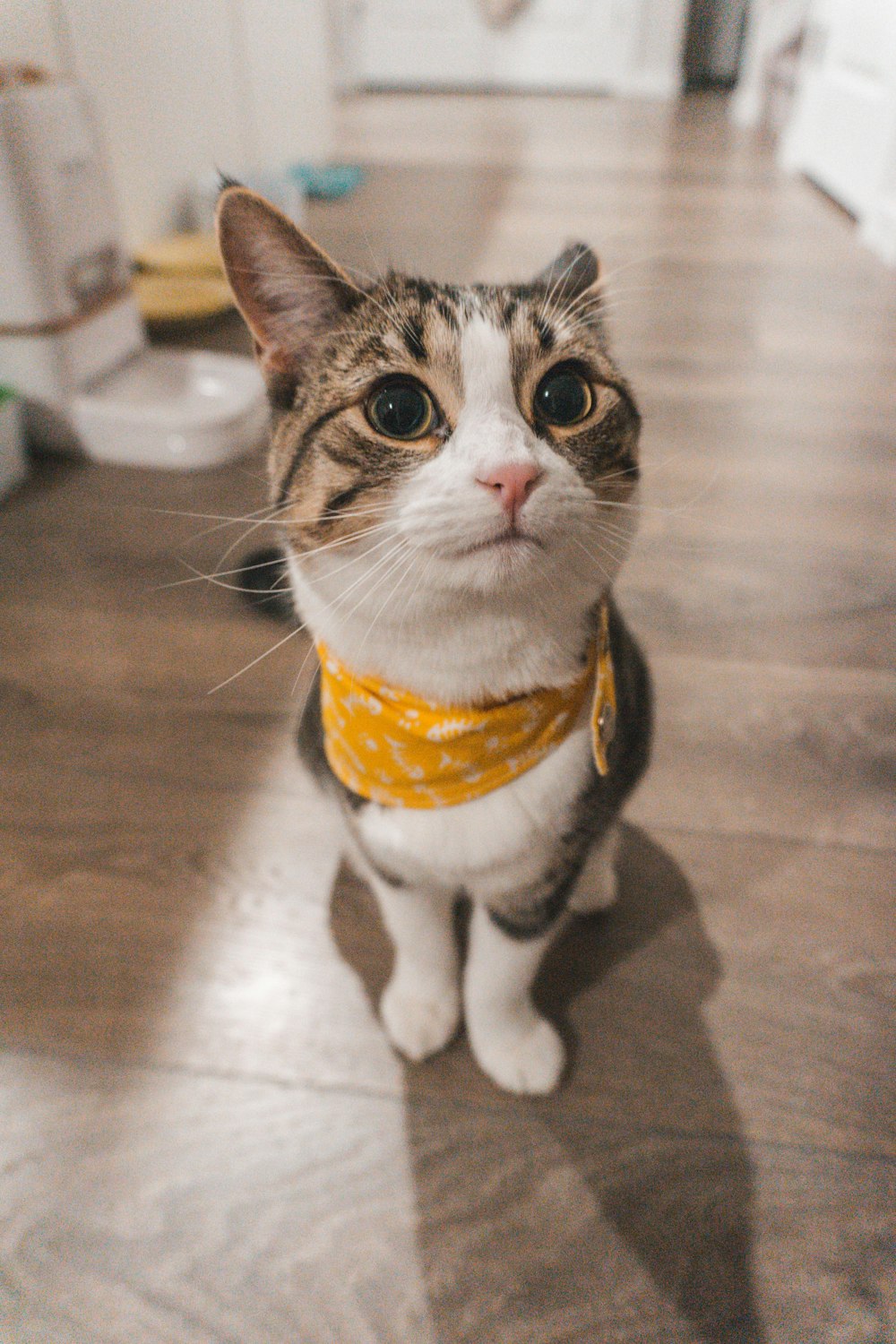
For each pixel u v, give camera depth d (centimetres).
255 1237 33
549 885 33
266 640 59
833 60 156
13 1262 33
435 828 32
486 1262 33
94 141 73
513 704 30
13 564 66
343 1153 36
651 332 105
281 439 30
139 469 77
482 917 35
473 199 149
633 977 42
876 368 98
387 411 27
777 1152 36
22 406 76
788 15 192
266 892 45
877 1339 31
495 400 27
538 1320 32
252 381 82
